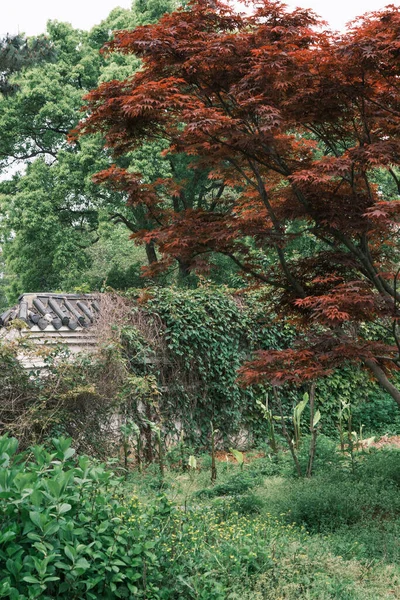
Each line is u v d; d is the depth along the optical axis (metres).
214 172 8.81
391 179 15.64
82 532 4.12
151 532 4.84
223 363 12.14
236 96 7.21
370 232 8.17
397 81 7.56
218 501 7.02
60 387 9.02
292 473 9.39
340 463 9.27
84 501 4.48
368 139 7.89
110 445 9.68
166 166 22.31
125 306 11.09
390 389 8.59
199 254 8.28
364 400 14.29
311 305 7.34
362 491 7.83
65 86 24.58
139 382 10.01
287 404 13.11
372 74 7.48
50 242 23.62
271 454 11.21
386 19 6.99
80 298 11.26
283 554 5.74
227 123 7.02
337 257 8.02
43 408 8.80
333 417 13.78
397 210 6.82
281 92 7.65
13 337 10.05
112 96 7.61
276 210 8.26
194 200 25.52
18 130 24.28
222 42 7.16
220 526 6.33
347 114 7.91
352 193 8.03
